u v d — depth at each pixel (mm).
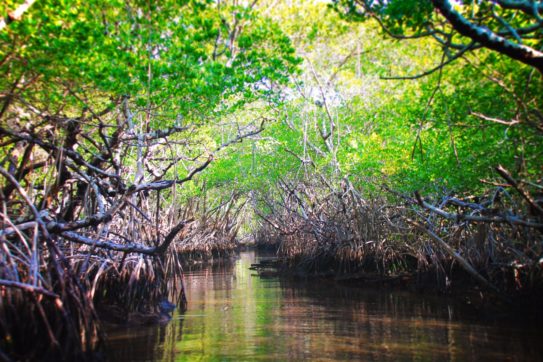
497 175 11430
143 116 12492
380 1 8211
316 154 23750
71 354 8383
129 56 9250
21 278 9648
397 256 19219
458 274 15852
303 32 15930
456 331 10656
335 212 21703
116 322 12383
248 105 27156
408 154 16359
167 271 16188
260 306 14805
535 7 6516
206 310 14305
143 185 11062
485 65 8867
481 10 8289
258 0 13984
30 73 9289
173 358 9266
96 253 13008
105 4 9398
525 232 11297
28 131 9680
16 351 8359
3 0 7816
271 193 32688
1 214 8680
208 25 9844
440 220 15688
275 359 8992
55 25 8305
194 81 10164
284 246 29500
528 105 8719
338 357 9016
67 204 12445
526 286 11805
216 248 37594
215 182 32531
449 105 10680
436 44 11078
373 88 19641
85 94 10023
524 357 8664
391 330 10977
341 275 20562
